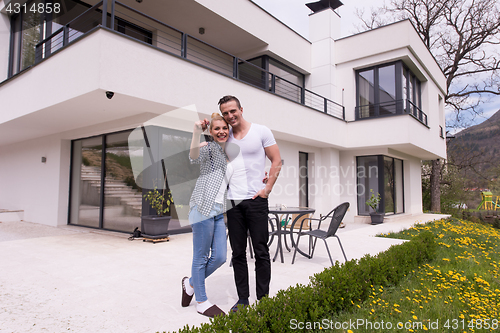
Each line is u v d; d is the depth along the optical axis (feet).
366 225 29.30
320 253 14.71
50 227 22.71
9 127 21.36
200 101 17.29
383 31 30.94
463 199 54.85
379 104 31.63
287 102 24.21
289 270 11.45
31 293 8.91
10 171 29.40
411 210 39.22
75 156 23.72
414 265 12.12
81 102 15.03
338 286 7.77
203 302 7.47
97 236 18.78
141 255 13.76
